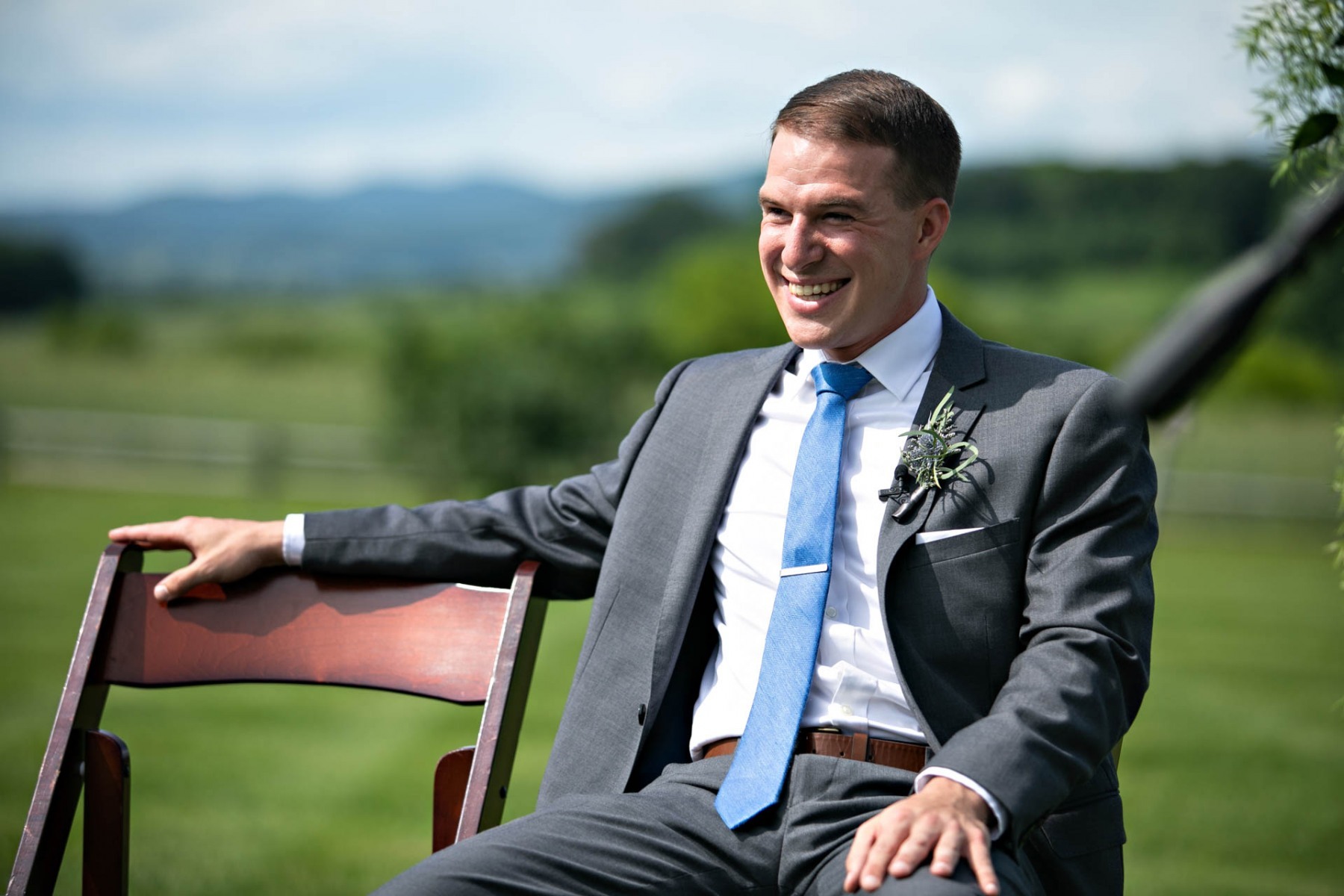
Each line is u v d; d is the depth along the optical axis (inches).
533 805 382.0
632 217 6254.9
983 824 139.8
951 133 177.2
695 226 6200.8
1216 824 371.9
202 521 184.7
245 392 3900.1
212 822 366.9
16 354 4653.1
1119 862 159.8
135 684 178.5
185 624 180.2
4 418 1433.3
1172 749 467.2
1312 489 1321.4
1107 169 4581.7
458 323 1295.5
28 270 5703.7
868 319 173.5
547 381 1210.6
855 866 139.2
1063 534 161.0
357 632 177.9
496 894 150.6
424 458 1245.7
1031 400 167.9
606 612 179.9
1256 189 4293.8
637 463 188.1
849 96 172.7
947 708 159.0
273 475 1291.8
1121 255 4468.5
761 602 173.3
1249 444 2359.7
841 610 167.8
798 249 171.9
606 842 156.8
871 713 163.0
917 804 141.6
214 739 478.6
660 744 176.6
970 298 1877.5
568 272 6259.8
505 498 188.2
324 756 457.7
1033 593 160.1
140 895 295.3
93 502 1131.9
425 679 173.9
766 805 158.6
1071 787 147.1
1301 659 645.9
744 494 178.9
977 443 166.9
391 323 1328.7
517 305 1283.2
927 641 161.3
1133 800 398.3
